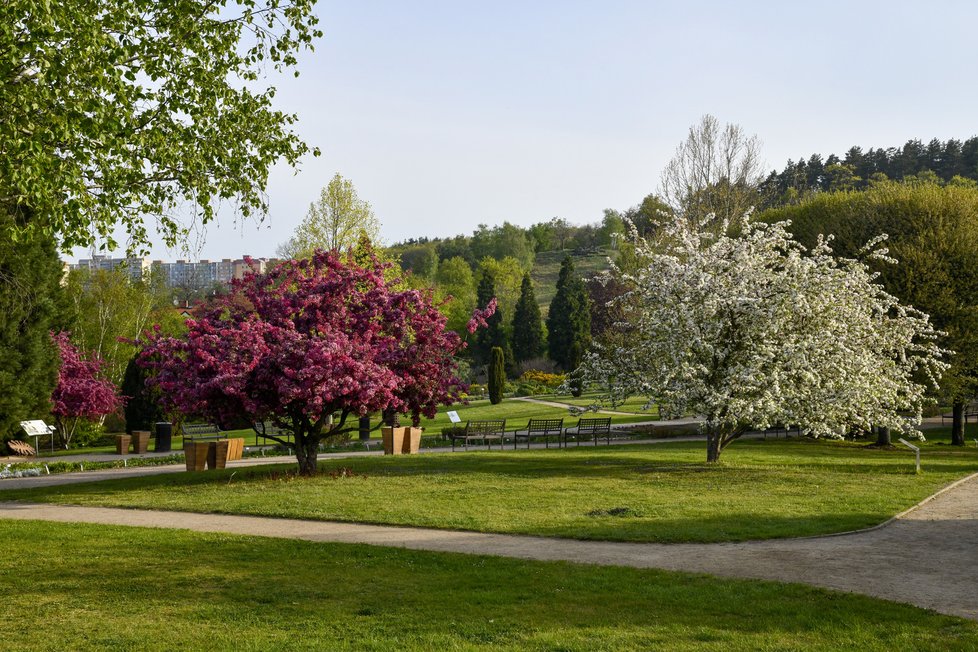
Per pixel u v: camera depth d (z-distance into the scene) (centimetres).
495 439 3122
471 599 874
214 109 1460
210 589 923
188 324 1884
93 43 1158
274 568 1022
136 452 3288
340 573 995
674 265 2262
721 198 4456
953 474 1981
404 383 1975
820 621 783
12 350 3262
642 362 2364
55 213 1223
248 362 1869
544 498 1588
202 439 3191
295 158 1568
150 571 1009
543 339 9119
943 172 12750
